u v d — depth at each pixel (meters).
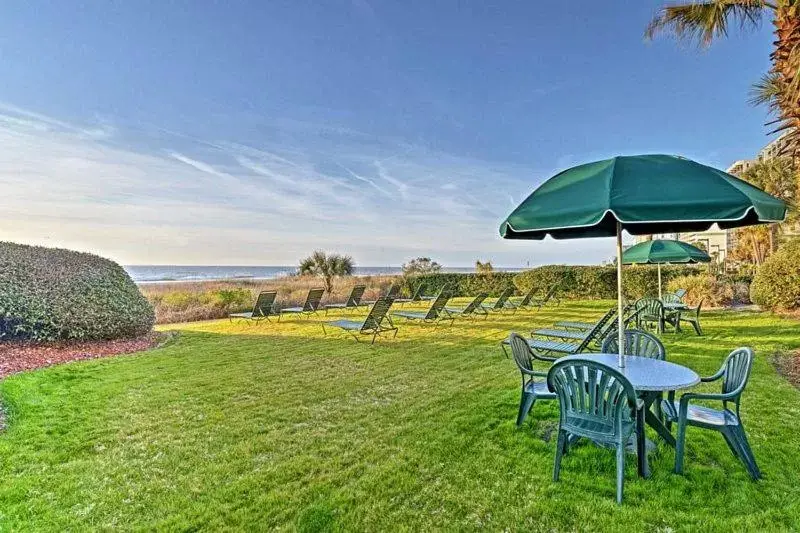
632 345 3.90
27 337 7.06
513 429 3.64
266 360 6.68
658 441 3.29
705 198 2.21
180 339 8.74
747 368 2.73
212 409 4.34
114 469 3.04
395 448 3.33
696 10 7.18
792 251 10.07
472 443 3.38
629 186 2.37
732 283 13.20
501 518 2.38
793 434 3.37
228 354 7.17
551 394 3.53
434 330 9.70
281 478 2.89
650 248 7.70
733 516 2.33
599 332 5.49
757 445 3.19
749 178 13.90
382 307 8.32
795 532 2.17
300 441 3.51
